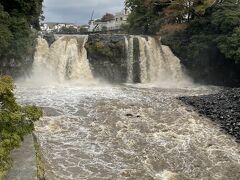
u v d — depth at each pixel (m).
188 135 20.36
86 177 15.35
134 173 16.14
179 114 23.69
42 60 34.06
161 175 16.23
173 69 38.12
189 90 32.75
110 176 15.67
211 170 16.89
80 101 25.09
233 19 35.06
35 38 33.31
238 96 27.66
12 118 11.52
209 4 38.16
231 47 34.38
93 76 35.47
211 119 23.12
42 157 16.03
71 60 34.78
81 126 20.61
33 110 12.30
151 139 19.53
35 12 33.25
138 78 36.66
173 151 18.36
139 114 23.08
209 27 37.78
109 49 35.62
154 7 43.62
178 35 39.09
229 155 18.30
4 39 28.00
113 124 21.20
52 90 28.55
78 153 17.42
